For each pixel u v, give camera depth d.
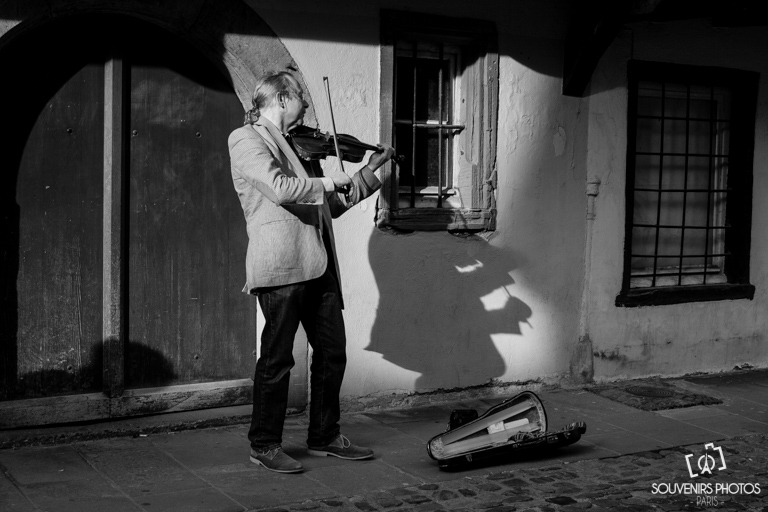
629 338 6.45
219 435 4.96
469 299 5.86
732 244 6.90
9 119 4.70
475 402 5.85
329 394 4.59
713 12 5.84
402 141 5.75
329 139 4.39
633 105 6.36
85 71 4.85
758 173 6.90
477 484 4.32
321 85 5.29
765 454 4.91
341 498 4.07
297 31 5.19
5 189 4.71
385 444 4.92
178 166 5.12
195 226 5.19
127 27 4.89
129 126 4.98
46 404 4.81
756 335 6.90
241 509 3.89
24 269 4.80
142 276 5.07
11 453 4.56
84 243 4.92
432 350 5.77
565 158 6.12
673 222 6.77
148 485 4.16
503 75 5.86
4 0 4.41
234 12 4.97
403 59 5.75
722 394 6.20
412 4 5.52
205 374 5.28
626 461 4.73
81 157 4.88
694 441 5.12
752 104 6.83
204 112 5.16
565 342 6.23
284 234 4.21
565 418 5.54
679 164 6.77
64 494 4.01
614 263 6.36
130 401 5.00
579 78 6.00
